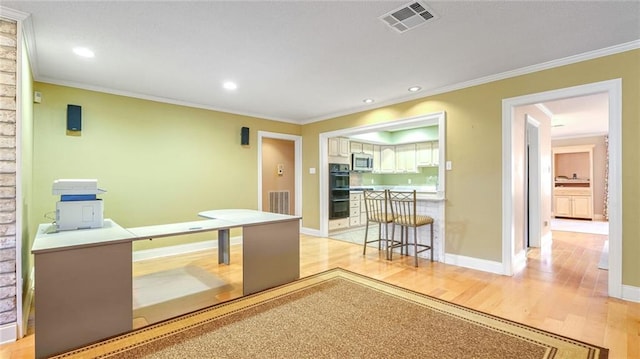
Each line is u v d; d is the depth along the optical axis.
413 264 3.85
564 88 3.00
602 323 2.27
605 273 3.46
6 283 2.04
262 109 5.11
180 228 2.58
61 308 1.90
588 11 2.13
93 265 2.01
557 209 8.43
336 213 6.10
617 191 2.71
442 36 2.53
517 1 2.02
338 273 3.49
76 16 2.18
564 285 3.08
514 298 2.75
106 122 3.88
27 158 2.61
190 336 2.11
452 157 3.85
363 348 1.95
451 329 2.20
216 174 4.91
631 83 2.64
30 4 2.01
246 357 1.86
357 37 2.54
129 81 3.63
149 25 2.32
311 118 5.87
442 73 3.40
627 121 2.66
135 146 4.10
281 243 3.14
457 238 3.81
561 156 8.79
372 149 7.60
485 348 1.95
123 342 2.03
